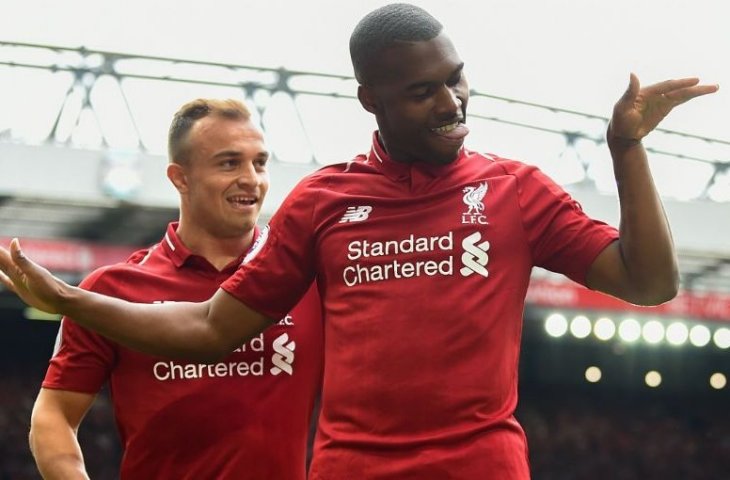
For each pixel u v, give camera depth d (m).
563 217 3.50
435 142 3.46
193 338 3.70
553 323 24.73
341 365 3.50
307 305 5.03
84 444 26.53
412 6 3.48
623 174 3.30
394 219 3.51
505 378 3.40
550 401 33.22
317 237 3.63
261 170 5.14
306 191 3.67
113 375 5.07
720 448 32.47
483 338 3.38
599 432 32.06
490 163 3.63
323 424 3.57
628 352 34.22
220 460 4.90
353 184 3.63
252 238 5.22
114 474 26.31
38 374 29.55
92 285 5.11
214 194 5.04
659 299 3.38
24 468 26.41
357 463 3.40
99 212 19.83
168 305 3.74
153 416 4.94
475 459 3.31
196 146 5.05
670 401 33.94
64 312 3.63
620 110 3.26
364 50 3.47
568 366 33.94
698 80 3.23
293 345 4.96
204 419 4.89
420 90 3.40
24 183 18.27
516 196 3.53
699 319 24.88
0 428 27.16
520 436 3.42
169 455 4.96
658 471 31.41
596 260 3.43
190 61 21.28
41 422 4.96
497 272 3.44
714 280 24.67
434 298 3.41
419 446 3.35
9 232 20.77
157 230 21.03
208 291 5.09
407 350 3.38
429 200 3.52
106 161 18.59
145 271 5.15
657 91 3.25
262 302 3.69
